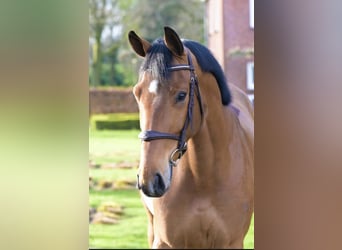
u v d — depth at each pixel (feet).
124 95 55.72
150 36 76.69
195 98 11.48
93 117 54.29
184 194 12.63
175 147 10.91
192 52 12.08
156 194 10.44
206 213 12.72
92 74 73.15
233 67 49.78
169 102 10.69
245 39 49.88
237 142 13.32
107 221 25.11
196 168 12.35
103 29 74.59
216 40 55.31
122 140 47.42
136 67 74.23
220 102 12.72
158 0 76.48
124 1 75.61
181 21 77.30
